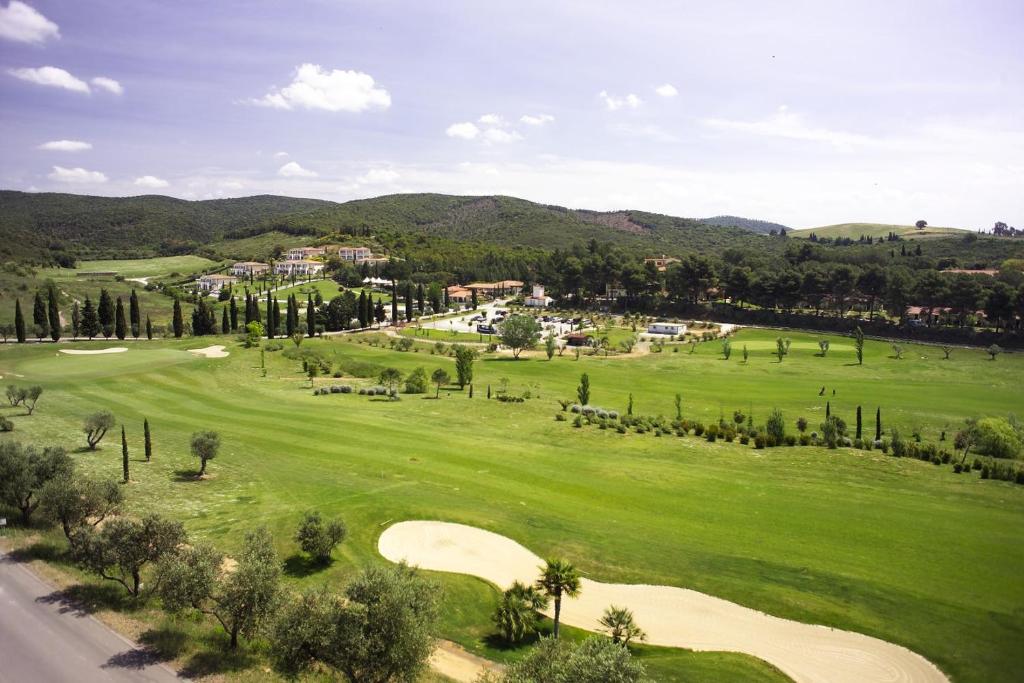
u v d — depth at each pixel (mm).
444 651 32281
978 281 164375
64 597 32562
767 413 90500
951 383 111375
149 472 54656
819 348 149875
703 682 29484
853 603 36406
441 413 82875
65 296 172125
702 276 199000
